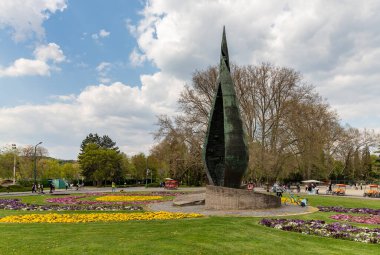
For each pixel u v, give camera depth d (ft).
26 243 38.83
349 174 309.22
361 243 42.37
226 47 82.48
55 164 324.80
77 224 53.31
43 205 85.97
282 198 110.11
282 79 177.37
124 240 40.27
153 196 128.36
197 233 44.62
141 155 334.03
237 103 80.94
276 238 43.88
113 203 95.25
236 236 43.88
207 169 83.87
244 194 75.82
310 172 225.76
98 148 315.58
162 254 34.53
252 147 168.04
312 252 37.37
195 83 175.52
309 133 183.62
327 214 72.69
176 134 178.50
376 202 107.14
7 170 263.49
